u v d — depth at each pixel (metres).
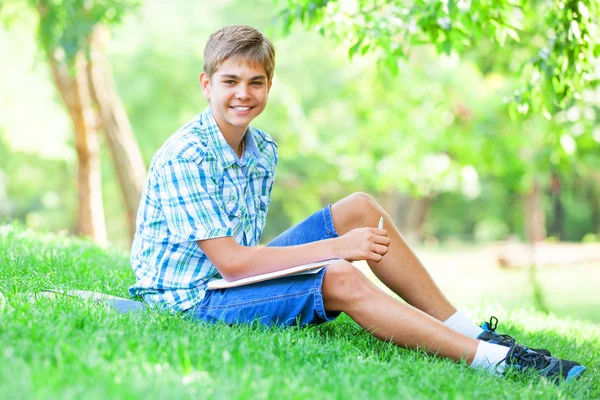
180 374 2.88
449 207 37.56
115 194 33.00
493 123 15.67
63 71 13.57
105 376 2.71
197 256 4.20
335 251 3.94
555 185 23.94
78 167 14.60
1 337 3.13
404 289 4.31
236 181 4.23
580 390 3.64
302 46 24.58
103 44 13.86
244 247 4.04
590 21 6.19
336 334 4.19
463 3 6.25
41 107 23.92
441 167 18.17
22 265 5.26
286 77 24.86
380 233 3.96
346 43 7.34
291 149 20.44
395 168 18.70
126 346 3.13
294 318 3.94
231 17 25.30
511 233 40.28
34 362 2.79
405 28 6.73
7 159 32.28
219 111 4.16
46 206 37.41
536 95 6.63
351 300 3.81
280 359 3.32
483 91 17.67
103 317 3.63
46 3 11.62
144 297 4.34
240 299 4.02
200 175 4.08
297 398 2.77
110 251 7.69
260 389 2.80
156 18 25.44
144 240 4.33
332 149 20.56
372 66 16.98
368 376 3.25
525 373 3.77
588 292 16.03
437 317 4.27
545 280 17.89
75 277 5.23
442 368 3.55
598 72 7.44
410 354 3.78
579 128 12.32
